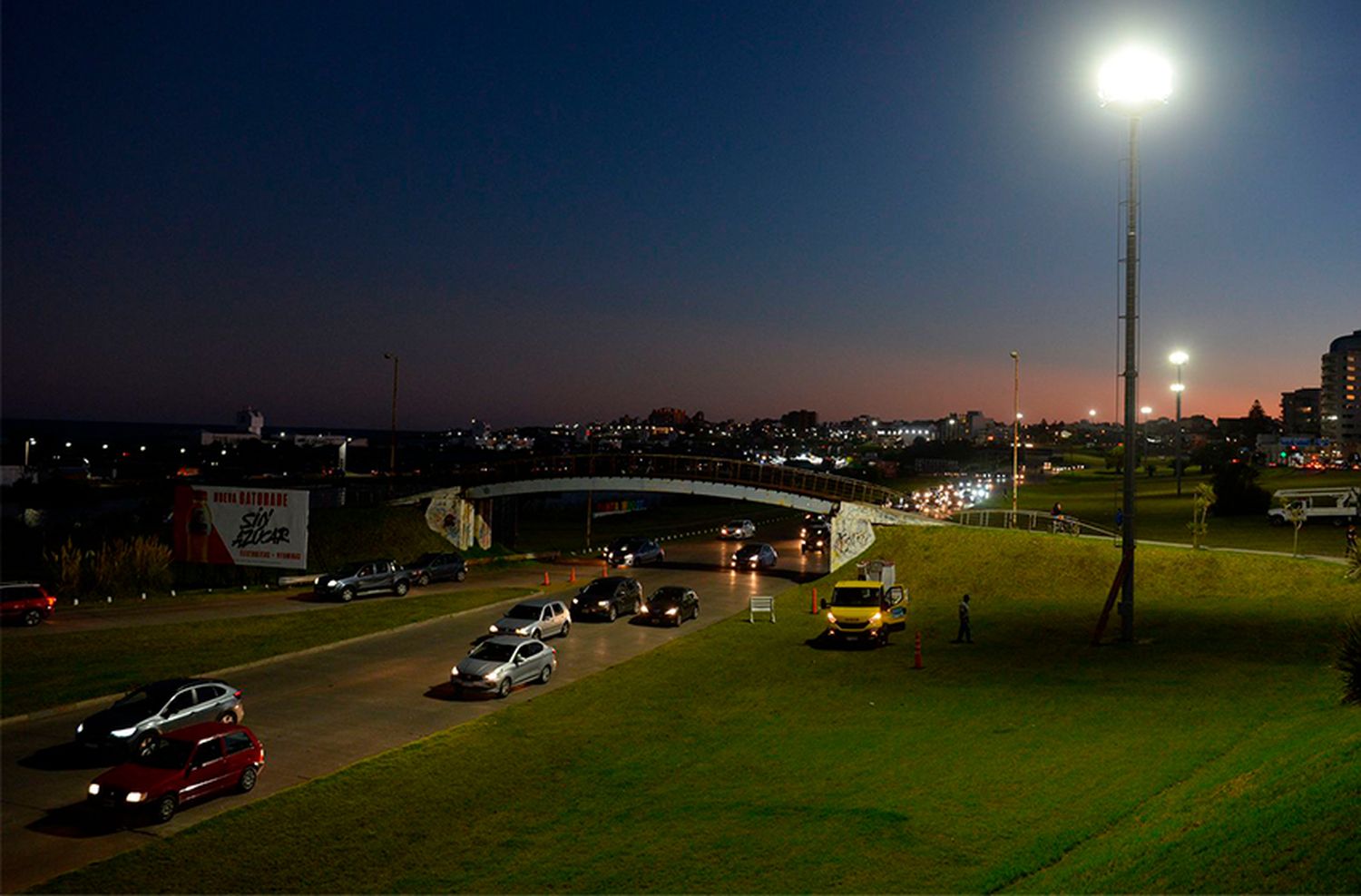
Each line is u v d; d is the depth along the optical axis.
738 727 22.91
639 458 66.38
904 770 18.41
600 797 18.09
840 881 13.31
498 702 26.23
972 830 14.85
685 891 13.39
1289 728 17.61
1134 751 18.09
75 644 31.80
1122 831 13.77
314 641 33.50
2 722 22.75
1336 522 61.88
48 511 84.31
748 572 57.03
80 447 195.75
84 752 20.70
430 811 17.58
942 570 45.88
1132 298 30.84
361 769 19.98
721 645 34.66
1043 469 170.75
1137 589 40.97
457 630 37.09
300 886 14.34
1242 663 25.70
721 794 17.83
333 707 25.38
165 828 16.67
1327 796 11.68
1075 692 23.94
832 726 22.39
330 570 53.50
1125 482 30.86
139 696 21.69
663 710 25.03
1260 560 40.47
